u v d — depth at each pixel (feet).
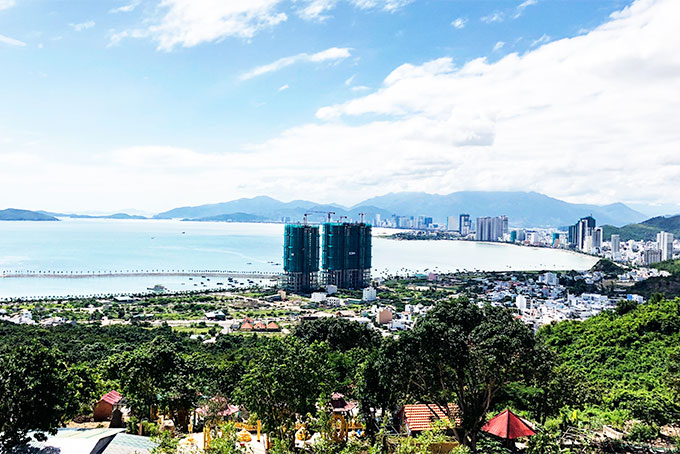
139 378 152.25
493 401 167.02
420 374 125.18
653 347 253.85
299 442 135.33
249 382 128.88
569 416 161.89
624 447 134.00
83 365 205.87
